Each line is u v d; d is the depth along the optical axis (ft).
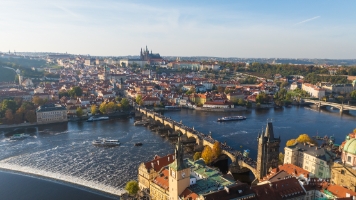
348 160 599.16
